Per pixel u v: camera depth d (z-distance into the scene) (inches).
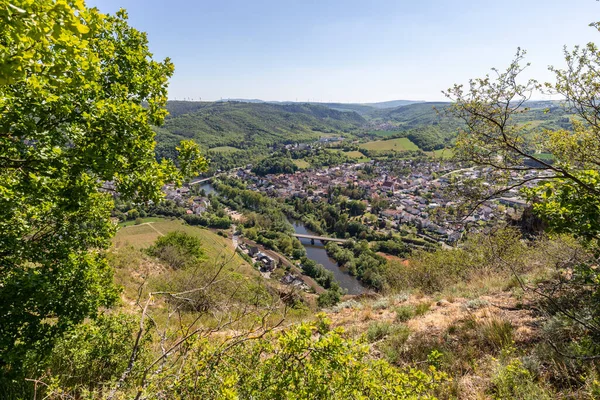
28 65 82.8
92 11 93.0
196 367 82.4
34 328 138.2
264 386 83.7
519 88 149.7
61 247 164.4
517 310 194.7
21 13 70.1
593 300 145.7
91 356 137.3
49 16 74.4
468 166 191.8
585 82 177.3
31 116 126.6
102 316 161.8
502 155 169.9
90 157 149.9
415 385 98.5
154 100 241.0
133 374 107.1
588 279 134.6
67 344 141.5
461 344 168.9
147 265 622.2
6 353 123.3
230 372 87.2
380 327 206.4
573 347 129.6
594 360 120.9
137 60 234.2
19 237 152.4
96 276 173.9
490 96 157.5
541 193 139.3
